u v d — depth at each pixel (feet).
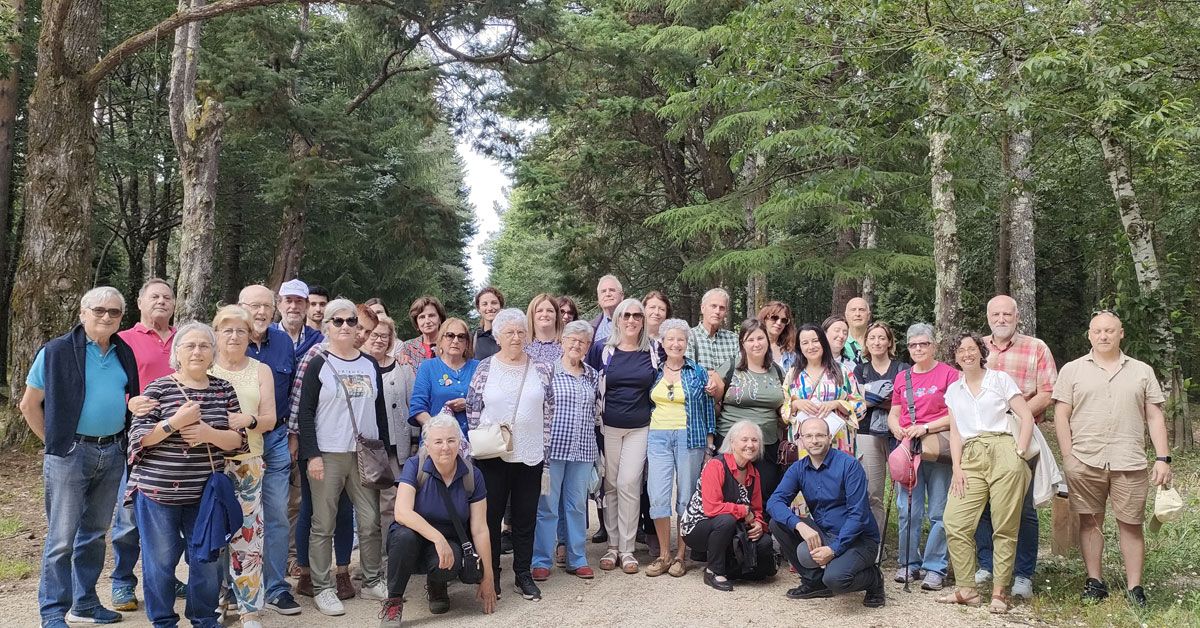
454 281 112.16
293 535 18.37
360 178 66.85
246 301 16.39
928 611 16.51
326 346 16.46
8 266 65.31
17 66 44.98
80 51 34.47
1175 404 36.78
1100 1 22.84
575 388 18.53
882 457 19.51
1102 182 47.91
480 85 58.34
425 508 15.66
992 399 16.80
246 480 14.33
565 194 69.67
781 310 21.04
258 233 80.84
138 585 17.53
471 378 18.26
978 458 16.71
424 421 17.76
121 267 93.25
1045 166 41.63
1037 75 21.40
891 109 26.94
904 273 51.98
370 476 16.08
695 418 19.17
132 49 34.12
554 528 18.62
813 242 53.42
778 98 28.58
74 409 13.85
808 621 15.89
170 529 13.26
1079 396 17.24
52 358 13.75
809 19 26.99
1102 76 21.02
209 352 13.53
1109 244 49.70
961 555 16.85
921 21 23.88
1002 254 47.88
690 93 48.01
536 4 47.34
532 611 16.38
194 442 13.20
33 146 34.17
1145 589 17.92
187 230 33.12
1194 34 23.50
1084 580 18.51
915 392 18.29
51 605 14.17
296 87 58.29
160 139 70.54
